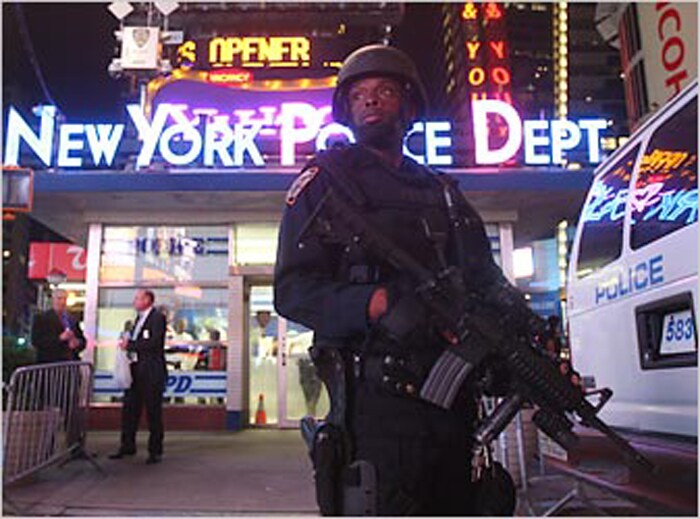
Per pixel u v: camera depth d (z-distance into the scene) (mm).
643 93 7547
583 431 2871
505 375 1600
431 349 1548
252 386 10172
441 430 1525
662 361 2453
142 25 11156
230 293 9945
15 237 38188
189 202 9547
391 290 1482
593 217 3262
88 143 9328
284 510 4402
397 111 1735
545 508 4348
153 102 9961
